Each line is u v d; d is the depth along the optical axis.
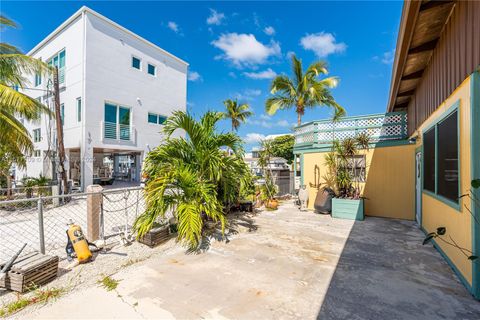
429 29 3.91
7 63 8.08
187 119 4.73
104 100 12.13
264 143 9.80
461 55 3.20
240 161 5.25
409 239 4.92
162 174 4.47
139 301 2.62
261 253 4.11
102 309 2.47
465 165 3.04
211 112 5.25
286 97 14.07
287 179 12.72
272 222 6.44
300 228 5.79
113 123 12.56
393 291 2.86
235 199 6.41
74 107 11.85
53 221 6.22
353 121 7.74
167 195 4.41
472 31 2.87
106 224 5.84
